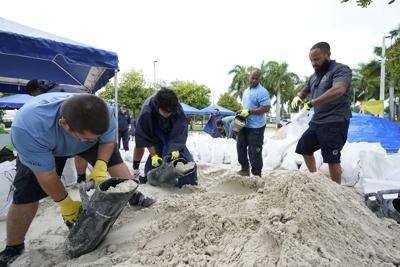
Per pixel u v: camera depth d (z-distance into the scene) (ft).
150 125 12.81
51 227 9.71
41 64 22.41
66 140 7.07
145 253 6.79
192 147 25.95
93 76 25.14
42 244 8.40
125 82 89.81
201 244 6.72
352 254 6.18
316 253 5.63
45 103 6.64
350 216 7.45
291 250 5.54
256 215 7.11
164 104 11.57
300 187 7.50
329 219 6.82
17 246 7.66
